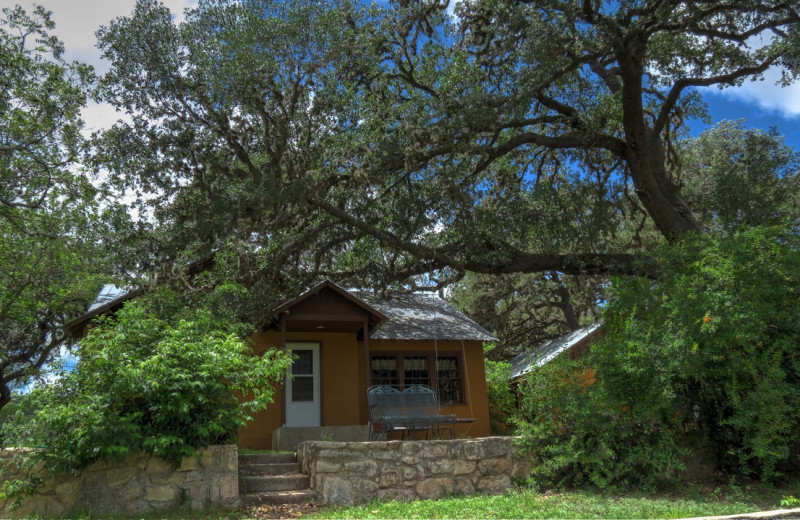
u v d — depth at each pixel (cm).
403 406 1194
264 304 1305
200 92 1271
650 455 781
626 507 640
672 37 1478
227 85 1197
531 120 1541
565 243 1570
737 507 620
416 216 1480
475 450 827
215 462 723
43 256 1728
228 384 859
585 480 821
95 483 679
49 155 1397
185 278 1217
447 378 1672
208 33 1275
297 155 1269
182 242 1260
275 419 1441
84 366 729
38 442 683
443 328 1717
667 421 831
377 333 1603
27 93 1298
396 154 1402
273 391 810
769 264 768
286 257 1392
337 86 1331
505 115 1395
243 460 898
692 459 838
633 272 1402
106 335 759
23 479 682
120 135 1277
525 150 1862
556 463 804
